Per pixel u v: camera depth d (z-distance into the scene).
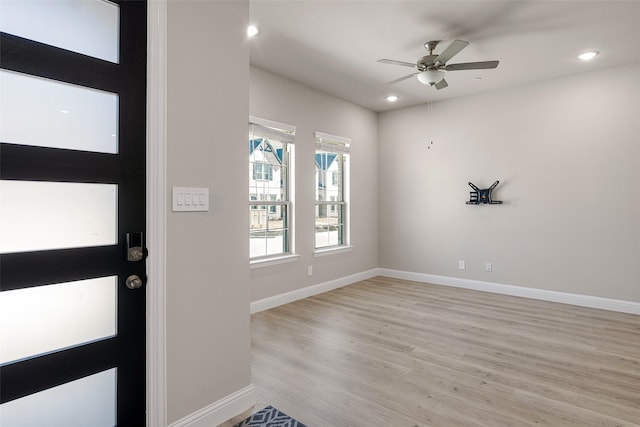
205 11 1.87
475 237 4.89
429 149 5.28
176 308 1.74
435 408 2.06
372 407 2.08
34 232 1.39
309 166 4.57
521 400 2.14
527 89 4.44
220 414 1.92
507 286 4.64
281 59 3.69
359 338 3.14
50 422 1.43
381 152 5.80
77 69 1.46
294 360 2.70
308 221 4.57
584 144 4.09
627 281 3.87
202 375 1.85
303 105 4.46
